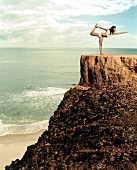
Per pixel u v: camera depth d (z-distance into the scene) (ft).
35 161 34.60
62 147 35.45
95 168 30.32
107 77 47.32
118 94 43.88
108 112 40.19
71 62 448.65
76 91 47.96
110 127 36.55
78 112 41.96
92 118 39.60
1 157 71.72
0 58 554.05
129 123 36.68
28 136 89.20
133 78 46.01
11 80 239.09
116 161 30.66
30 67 360.28
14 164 37.11
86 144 34.55
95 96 44.55
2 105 139.13
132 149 31.86
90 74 49.34
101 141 34.27
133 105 40.86
